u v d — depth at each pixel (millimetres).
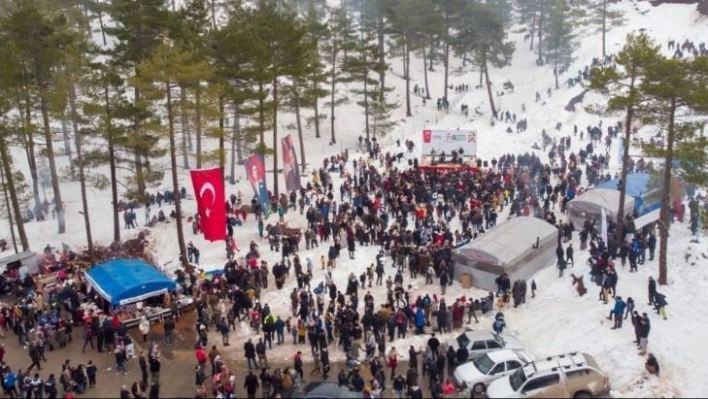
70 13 72500
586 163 54219
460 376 27562
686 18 88688
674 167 34656
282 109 63875
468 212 43000
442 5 77438
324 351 28500
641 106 34094
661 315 31469
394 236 39344
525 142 62531
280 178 57312
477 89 83188
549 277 37781
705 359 28312
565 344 30594
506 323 33375
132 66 45281
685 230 40969
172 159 40281
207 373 28938
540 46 90312
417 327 32094
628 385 26672
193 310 35281
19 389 27359
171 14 45938
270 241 41344
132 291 32938
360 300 35375
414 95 82750
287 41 48781
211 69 42281
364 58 66438
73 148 65750
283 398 26234
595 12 87375
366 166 54344
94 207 54469
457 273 37562
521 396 25500
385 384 28188
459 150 53375
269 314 31438
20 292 36906
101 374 29188
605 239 36406
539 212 44031
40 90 42094
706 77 31781
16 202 42750
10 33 42719
